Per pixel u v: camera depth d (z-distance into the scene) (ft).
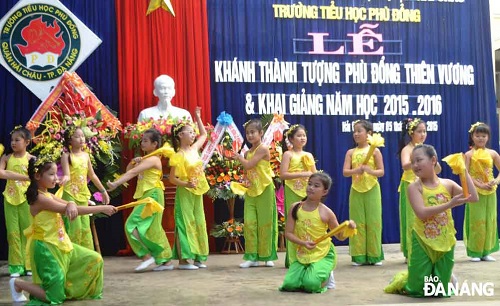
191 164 19.57
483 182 20.54
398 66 26.02
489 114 26.68
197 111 20.84
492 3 28.84
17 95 23.54
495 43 29.50
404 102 25.99
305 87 25.43
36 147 21.47
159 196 18.99
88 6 24.09
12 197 19.08
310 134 25.38
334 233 14.32
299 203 15.24
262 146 19.69
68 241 13.69
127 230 18.78
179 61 24.47
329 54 25.58
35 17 23.62
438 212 12.60
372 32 25.93
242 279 16.96
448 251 12.95
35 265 13.38
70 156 18.38
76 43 23.79
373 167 20.08
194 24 24.62
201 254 19.65
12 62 23.41
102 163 22.40
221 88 24.85
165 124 22.21
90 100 22.63
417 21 26.25
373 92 25.89
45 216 13.34
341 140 25.53
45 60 23.62
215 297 14.08
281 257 22.22
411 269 13.29
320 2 25.62
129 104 24.03
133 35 24.25
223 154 23.54
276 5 25.27
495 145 26.68
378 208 19.94
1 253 23.35
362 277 17.07
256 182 19.62
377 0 26.04
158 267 19.15
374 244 19.86
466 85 26.58
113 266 20.31
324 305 12.84
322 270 14.55
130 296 14.38
